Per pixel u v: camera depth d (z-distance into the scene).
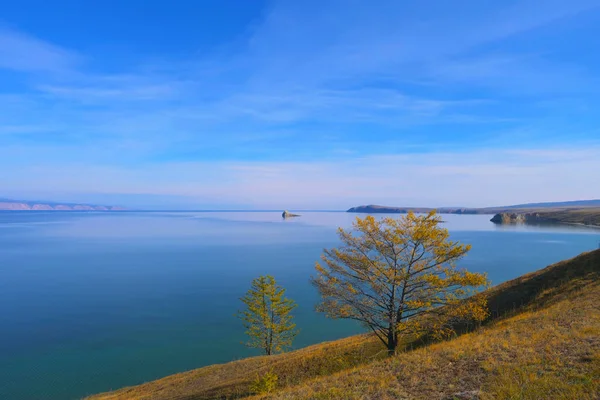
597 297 19.28
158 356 40.47
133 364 38.25
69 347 42.91
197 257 117.19
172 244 157.00
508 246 131.88
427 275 18.53
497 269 85.75
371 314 19.42
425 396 9.15
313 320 52.91
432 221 19.31
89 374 35.88
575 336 12.05
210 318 53.94
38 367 37.38
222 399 19.70
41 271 92.31
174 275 87.19
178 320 53.00
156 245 152.25
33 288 73.69
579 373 8.78
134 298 65.62
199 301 63.53
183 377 27.62
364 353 23.34
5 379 34.69
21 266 99.44
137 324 51.31
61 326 50.44
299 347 43.03
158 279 82.56
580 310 16.64
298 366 22.39
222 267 98.19
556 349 10.95
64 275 87.19
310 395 10.78
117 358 39.81
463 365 11.09
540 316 17.36
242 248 141.88
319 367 21.66
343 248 21.36
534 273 33.66
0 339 45.53
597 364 9.12
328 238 185.38
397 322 19.00
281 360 25.30
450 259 19.25
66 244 154.50
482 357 11.48
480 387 9.01
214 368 27.98
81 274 88.38
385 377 11.20
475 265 91.50
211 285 76.12
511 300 29.67
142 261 108.50
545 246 132.00
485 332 17.38
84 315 55.41
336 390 10.70
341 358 22.55
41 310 58.22
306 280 79.56
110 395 28.42
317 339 45.62
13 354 40.84
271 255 121.62
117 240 174.38
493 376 9.55
